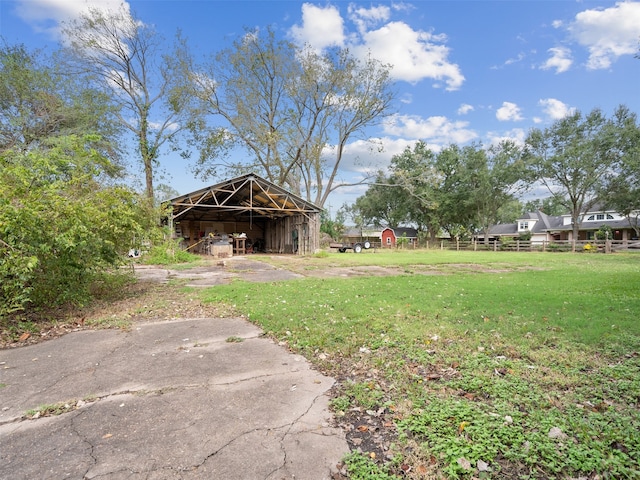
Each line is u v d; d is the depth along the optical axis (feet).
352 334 13.67
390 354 11.60
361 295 22.20
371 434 7.14
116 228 20.70
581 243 87.81
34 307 17.37
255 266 44.21
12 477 5.83
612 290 23.52
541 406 8.01
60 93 53.21
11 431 7.29
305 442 6.86
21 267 14.20
